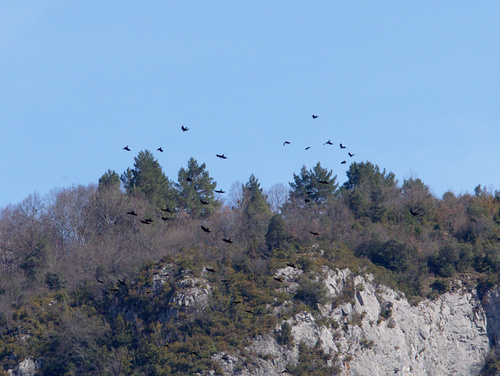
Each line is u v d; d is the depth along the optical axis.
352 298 75.75
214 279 74.94
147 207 99.81
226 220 90.94
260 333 68.44
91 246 89.50
